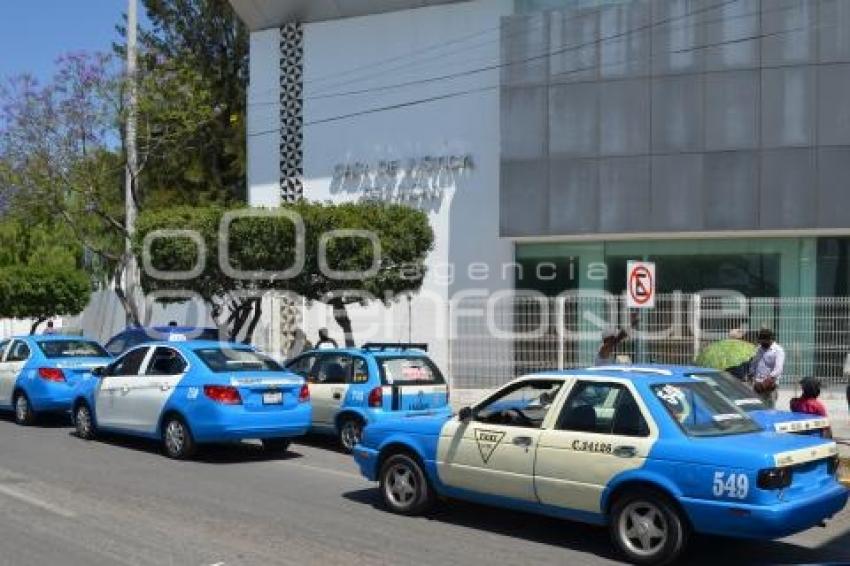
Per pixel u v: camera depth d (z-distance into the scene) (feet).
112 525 27.32
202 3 113.39
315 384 45.37
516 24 70.54
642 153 67.46
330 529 27.63
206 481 35.29
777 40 65.00
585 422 26.04
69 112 74.84
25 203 75.97
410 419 30.86
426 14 79.10
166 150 96.27
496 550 25.68
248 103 86.48
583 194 68.64
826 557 25.88
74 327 113.50
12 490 32.50
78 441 45.70
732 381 31.48
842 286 67.97
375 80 80.94
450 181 77.51
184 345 42.42
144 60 80.23
